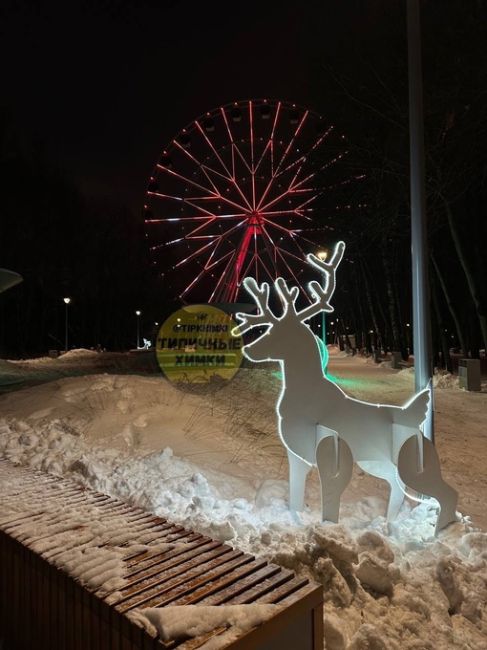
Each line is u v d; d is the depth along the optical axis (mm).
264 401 10773
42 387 10094
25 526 2912
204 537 2799
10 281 17359
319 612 2270
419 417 4344
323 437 4246
